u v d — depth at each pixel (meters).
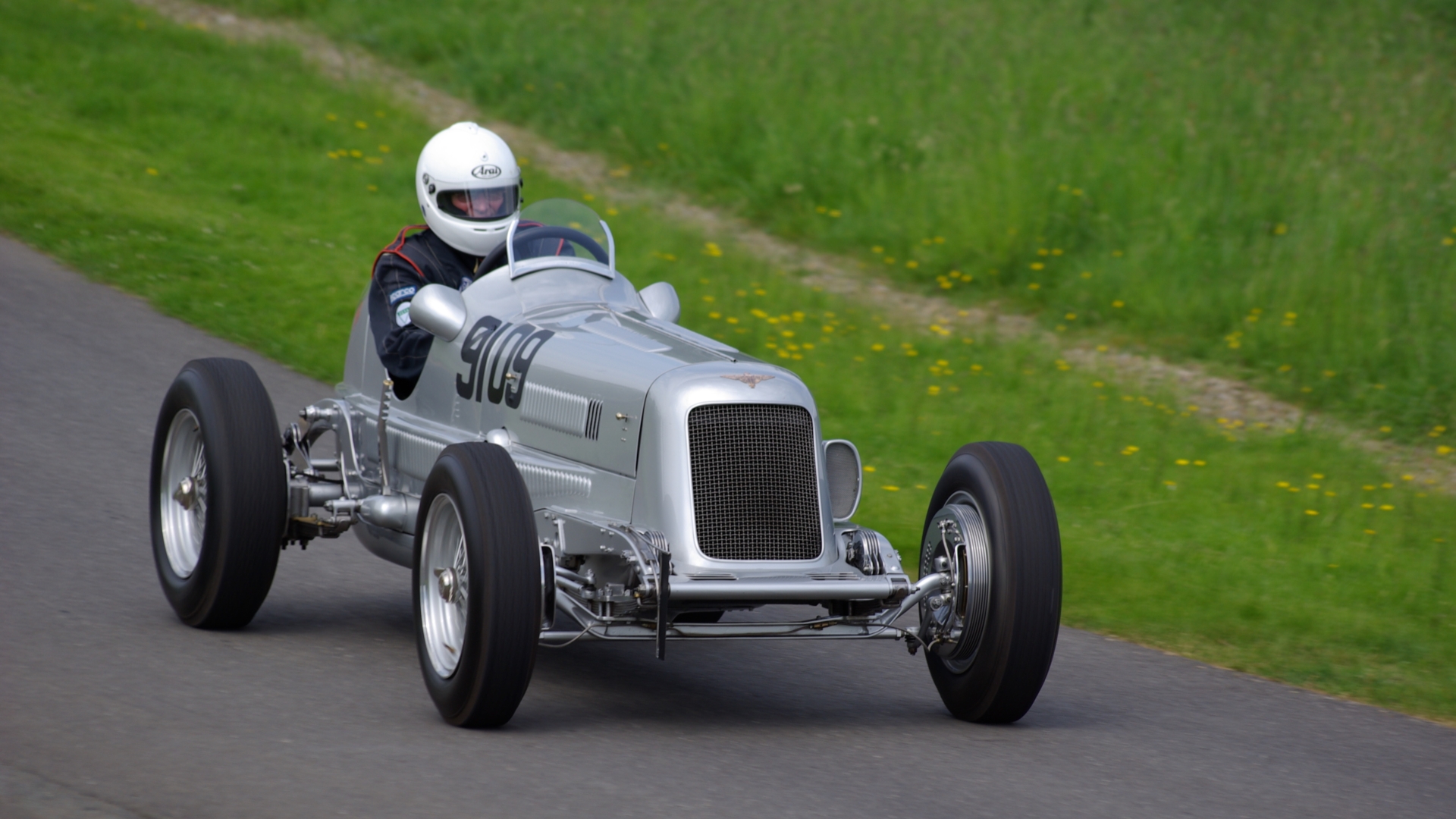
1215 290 47.78
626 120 67.06
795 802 13.99
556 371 18.06
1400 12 70.81
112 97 58.62
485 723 15.71
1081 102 61.72
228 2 79.56
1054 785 15.03
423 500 16.55
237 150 55.34
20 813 12.59
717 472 16.38
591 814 13.31
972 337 45.00
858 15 74.88
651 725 16.45
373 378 21.64
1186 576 26.09
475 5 79.94
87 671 16.86
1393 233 49.00
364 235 47.97
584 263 20.44
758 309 44.56
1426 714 19.41
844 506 17.80
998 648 16.33
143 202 47.38
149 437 29.03
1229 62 65.69
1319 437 37.81
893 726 17.00
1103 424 37.06
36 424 28.92
